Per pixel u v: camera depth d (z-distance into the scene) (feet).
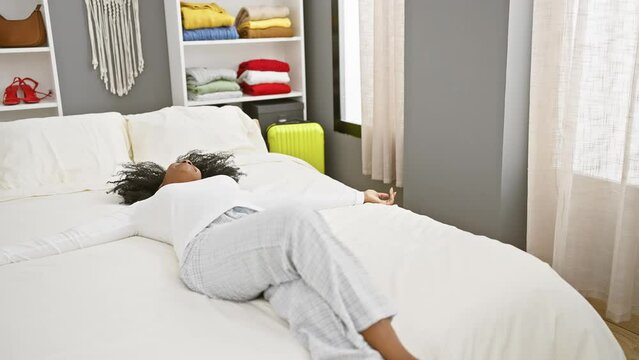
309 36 12.62
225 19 11.20
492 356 4.36
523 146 7.92
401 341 4.08
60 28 10.53
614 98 6.71
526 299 4.60
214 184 5.62
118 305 4.50
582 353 4.74
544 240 7.79
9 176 8.39
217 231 4.80
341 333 3.90
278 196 6.29
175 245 5.18
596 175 6.99
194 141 9.86
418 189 9.43
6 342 4.02
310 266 4.04
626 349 6.61
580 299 4.90
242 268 4.46
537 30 7.09
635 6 6.36
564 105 7.10
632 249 6.61
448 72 8.38
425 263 4.92
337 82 12.05
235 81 11.80
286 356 3.85
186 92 11.26
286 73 12.17
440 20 8.34
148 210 5.86
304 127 11.76
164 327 4.17
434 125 8.83
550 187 7.58
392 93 9.96
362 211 6.45
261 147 10.66
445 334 4.17
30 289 4.81
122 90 11.28
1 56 10.23
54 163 8.75
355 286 3.95
